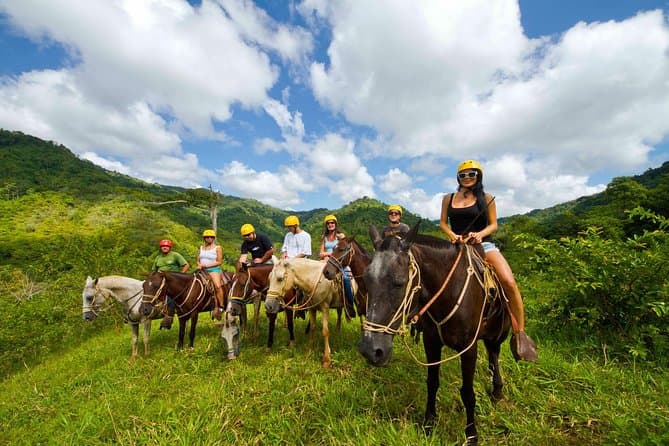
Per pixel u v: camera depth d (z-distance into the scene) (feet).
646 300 14.51
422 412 11.07
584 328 16.89
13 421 14.25
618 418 9.64
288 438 10.17
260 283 21.38
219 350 19.88
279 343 20.80
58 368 22.71
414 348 17.33
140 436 10.65
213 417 11.47
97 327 34.83
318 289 17.42
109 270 42.88
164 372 17.07
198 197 109.70
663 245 15.16
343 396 12.30
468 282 9.42
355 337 20.56
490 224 10.69
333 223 21.20
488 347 12.47
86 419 12.10
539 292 20.20
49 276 44.47
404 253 8.27
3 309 31.09
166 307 21.59
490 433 9.98
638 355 13.99
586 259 17.07
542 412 10.73
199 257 24.21
